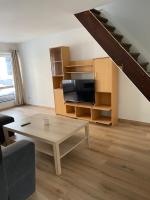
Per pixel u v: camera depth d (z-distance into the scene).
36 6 2.49
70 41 4.45
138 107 3.66
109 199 1.74
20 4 2.37
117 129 3.52
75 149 2.76
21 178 1.65
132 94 3.67
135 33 3.48
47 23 3.53
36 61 5.52
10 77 6.06
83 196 1.79
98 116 4.09
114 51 3.04
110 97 3.86
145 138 3.05
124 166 2.27
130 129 3.48
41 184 2.01
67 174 2.17
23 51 5.82
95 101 3.88
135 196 1.76
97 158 2.49
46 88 5.50
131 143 2.89
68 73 4.52
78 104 4.14
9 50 5.76
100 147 2.80
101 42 3.13
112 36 3.01
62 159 2.50
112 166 2.28
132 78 2.97
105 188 1.89
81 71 4.27
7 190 1.49
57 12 2.85
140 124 3.71
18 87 6.10
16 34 4.39
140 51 3.48
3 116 3.21
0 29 3.73
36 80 5.73
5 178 1.43
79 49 4.32
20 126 2.69
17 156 1.57
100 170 2.21
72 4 2.50
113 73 3.53
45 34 4.75
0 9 2.53
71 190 1.89
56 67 4.64
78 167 2.30
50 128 2.54
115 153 2.60
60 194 1.83
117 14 3.60
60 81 4.85
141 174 2.09
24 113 5.14
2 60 5.79
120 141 2.98
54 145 2.11
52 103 5.48
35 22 3.39
